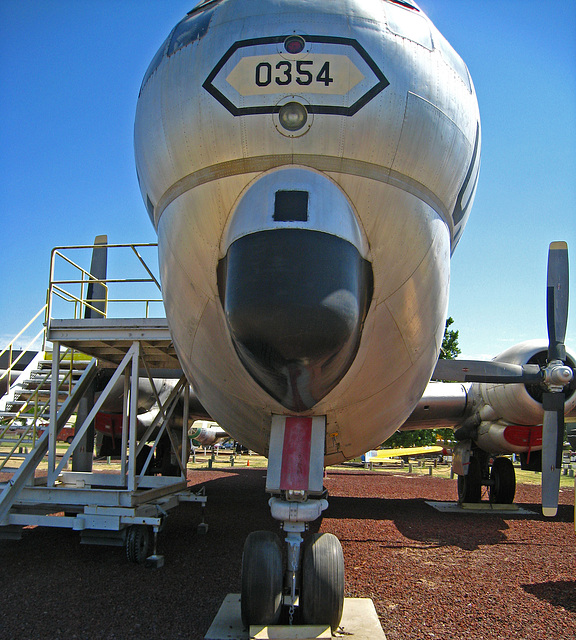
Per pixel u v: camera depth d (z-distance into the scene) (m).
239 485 12.16
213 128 3.09
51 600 4.15
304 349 2.83
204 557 5.50
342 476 15.79
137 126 3.65
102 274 7.38
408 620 3.83
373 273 3.25
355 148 3.03
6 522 5.47
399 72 3.07
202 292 3.46
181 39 3.37
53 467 5.78
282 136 3.01
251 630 3.27
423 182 3.25
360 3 3.19
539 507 9.65
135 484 5.79
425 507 9.24
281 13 3.12
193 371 4.09
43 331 7.07
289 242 2.84
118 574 4.88
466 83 3.51
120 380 7.84
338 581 3.42
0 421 7.04
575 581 4.86
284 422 3.75
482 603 4.23
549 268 6.98
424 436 23.23
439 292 3.68
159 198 3.61
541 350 7.53
